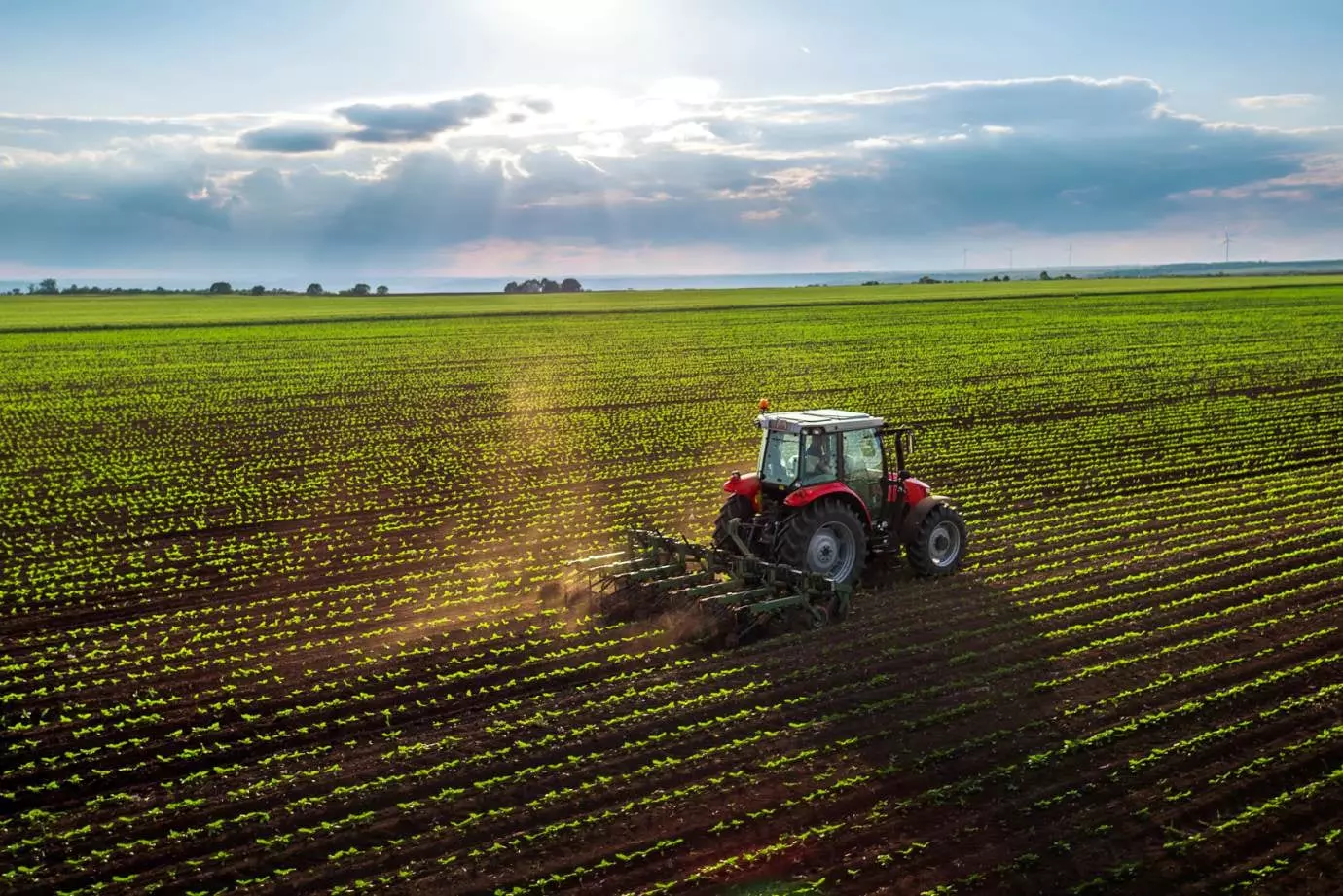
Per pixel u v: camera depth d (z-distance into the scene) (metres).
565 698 11.03
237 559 16.86
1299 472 21.58
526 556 16.75
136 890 7.94
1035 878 7.89
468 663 12.08
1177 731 10.07
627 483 22.08
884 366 41.78
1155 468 22.38
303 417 31.52
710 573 13.42
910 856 8.15
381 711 10.86
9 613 14.31
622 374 41.00
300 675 11.87
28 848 8.51
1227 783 9.16
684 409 31.94
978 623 13.00
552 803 8.96
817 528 13.44
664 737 10.06
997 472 22.28
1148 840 8.37
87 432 29.44
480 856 8.23
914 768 9.42
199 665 12.19
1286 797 8.86
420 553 17.02
